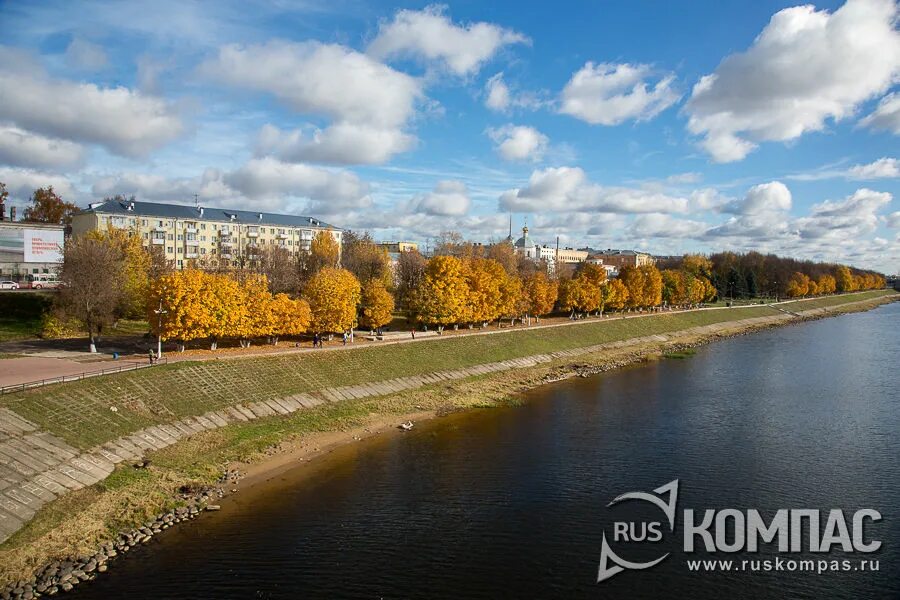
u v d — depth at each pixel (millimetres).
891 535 43031
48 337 85000
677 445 62125
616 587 36156
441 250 182500
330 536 41406
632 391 89000
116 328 95938
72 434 49406
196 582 35250
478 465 55719
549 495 49031
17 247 113562
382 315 105562
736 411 76562
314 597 34219
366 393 79375
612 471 54531
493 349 108438
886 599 35500
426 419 71750
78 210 163875
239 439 59188
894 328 180125
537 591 35562
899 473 54562
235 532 41594
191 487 47719
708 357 123375
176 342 84625
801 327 185125
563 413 75188
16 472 42281
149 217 153125
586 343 129500
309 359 81812
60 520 39969
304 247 185000
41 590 33625
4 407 48188
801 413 75625
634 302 172250
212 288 79438
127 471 48188
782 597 35625
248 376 72250
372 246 170750
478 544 40812
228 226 171125
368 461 56406
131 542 39281
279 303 87125
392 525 43281
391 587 35500
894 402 81875
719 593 35875
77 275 76625
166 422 58156
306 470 53750
